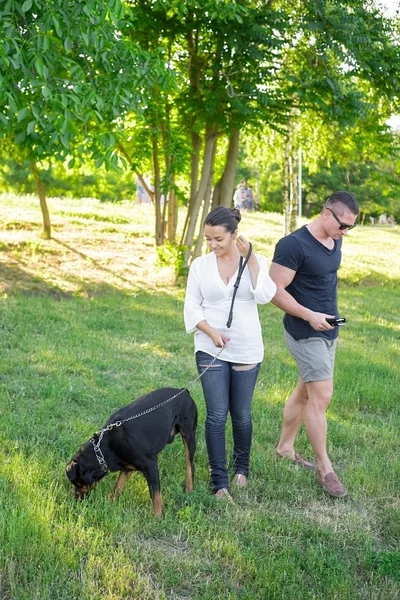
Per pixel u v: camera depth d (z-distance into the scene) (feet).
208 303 16.21
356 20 45.60
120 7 21.67
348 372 27.27
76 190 120.88
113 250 57.62
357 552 14.26
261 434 20.22
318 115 50.34
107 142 22.81
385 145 55.93
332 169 135.44
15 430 18.79
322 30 44.47
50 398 21.58
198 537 14.16
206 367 16.25
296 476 17.61
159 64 26.27
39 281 45.09
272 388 24.62
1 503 14.44
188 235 49.57
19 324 31.53
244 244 15.88
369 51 47.62
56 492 15.25
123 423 14.67
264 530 14.82
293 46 47.09
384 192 60.75
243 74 44.80
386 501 16.70
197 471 17.30
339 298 48.39
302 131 58.49
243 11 40.47
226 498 15.88
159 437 14.84
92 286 45.14
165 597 12.30
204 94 43.75
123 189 136.46
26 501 14.46
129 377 24.97
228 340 15.90
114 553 13.20
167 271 48.83
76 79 21.84
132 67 24.48
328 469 17.15
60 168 56.13
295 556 13.79
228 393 16.60
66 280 46.21
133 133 47.65
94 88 23.44
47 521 13.83
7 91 20.58
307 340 17.01
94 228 65.92
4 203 77.00
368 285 57.11
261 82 45.52
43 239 58.54
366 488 17.21
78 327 32.07
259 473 17.74
